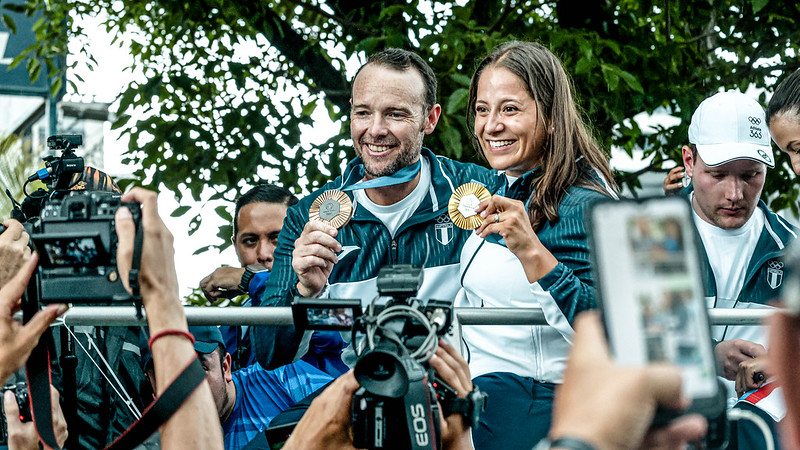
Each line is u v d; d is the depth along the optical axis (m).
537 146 3.26
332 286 3.61
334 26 7.38
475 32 6.47
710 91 6.92
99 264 2.19
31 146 8.99
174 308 2.06
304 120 7.41
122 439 1.99
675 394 0.87
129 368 3.38
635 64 6.62
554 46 6.05
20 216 2.76
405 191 3.62
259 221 4.66
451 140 5.96
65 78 8.38
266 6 6.97
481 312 2.84
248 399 3.60
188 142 7.29
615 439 0.85
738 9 7.22
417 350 2.03
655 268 0.92
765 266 3.51
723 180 3.50
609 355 0.90
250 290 4.45
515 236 2.85
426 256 3.54
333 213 3.53
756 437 2.78
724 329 3.42
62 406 2.88
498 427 2.91
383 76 3.66
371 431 2.01
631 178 7.43
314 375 3.65
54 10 8.23
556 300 2.80
